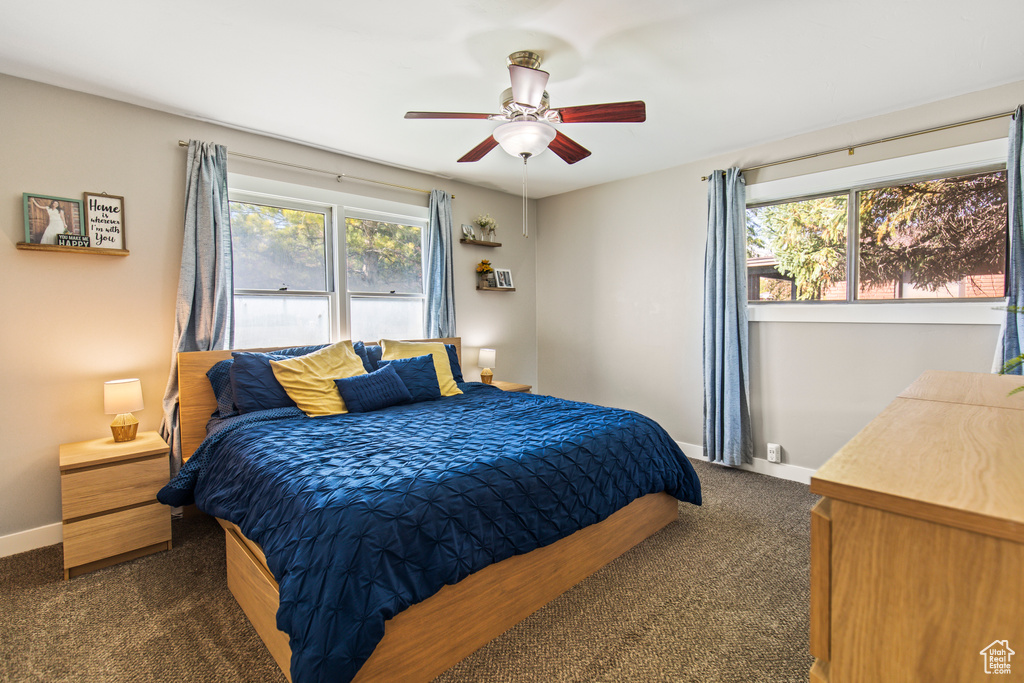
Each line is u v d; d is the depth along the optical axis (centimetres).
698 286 372
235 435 225
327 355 295
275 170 313
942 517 51
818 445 318
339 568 130
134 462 224
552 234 479
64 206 241
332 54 214
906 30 199
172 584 203
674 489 242
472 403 295
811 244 324
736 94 257
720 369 344
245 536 167
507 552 163
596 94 255
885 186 293
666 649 161
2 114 226
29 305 234
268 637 157
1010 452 71
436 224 394
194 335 278
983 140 254
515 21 191
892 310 287
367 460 177
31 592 197
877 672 58
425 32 198
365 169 357
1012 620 49
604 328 438
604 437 219
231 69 226
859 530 58
